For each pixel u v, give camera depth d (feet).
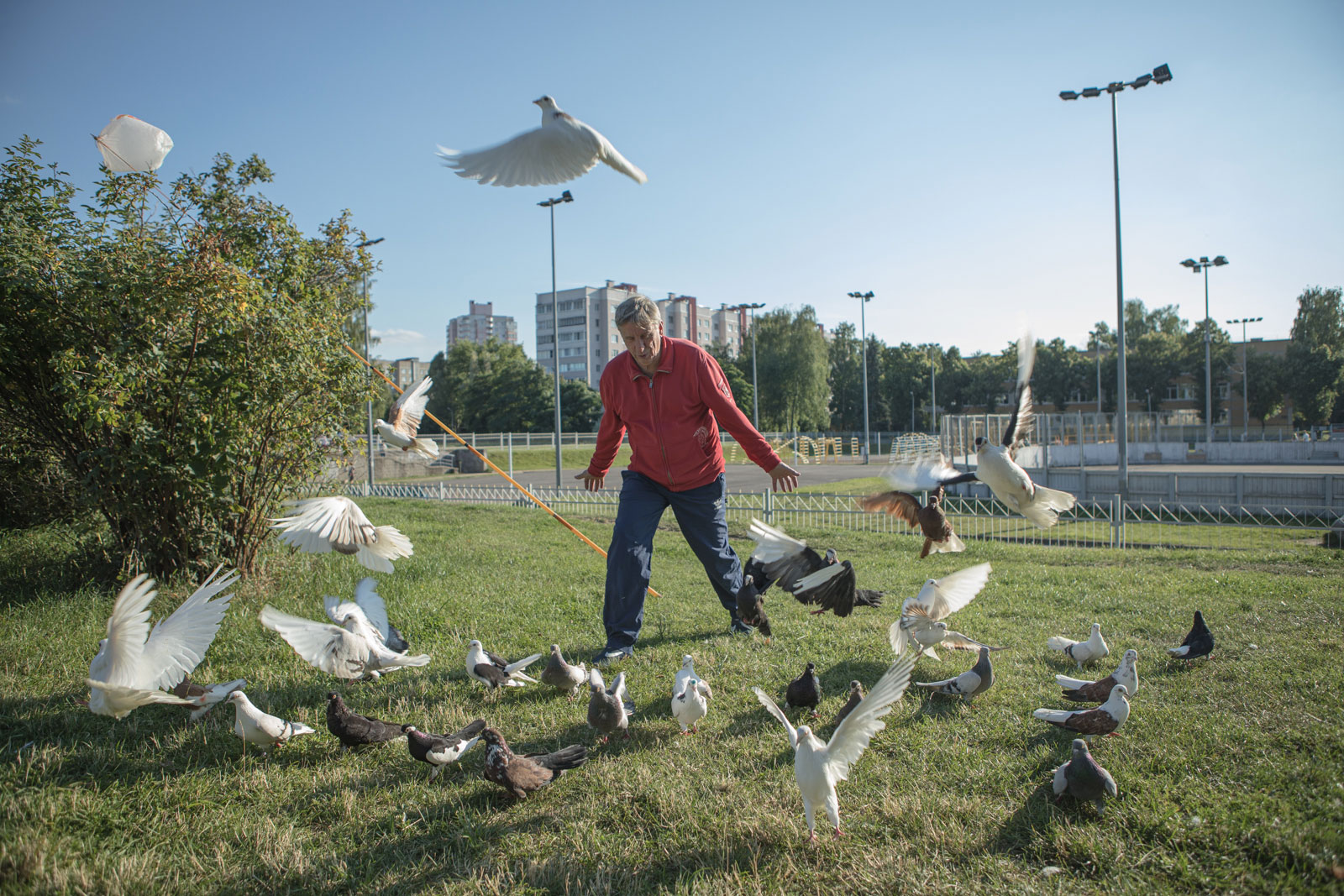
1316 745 15.31
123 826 13.79
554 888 11.91
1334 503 64.03
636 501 24.85
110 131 22.57
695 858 12.53
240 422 29.07
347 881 12.16
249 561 31.89
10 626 24.61
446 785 15.48
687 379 24.02
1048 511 16.42
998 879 11.53
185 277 26.78
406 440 23.39
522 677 20.71
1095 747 16.10
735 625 26.94
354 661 18.69
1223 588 31.71
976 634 25.40
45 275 26.09
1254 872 11.38
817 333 252.62
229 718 18.58
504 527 58.13
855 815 13.83
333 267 36.63
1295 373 223.10
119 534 29.81
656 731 18.12
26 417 29.30
